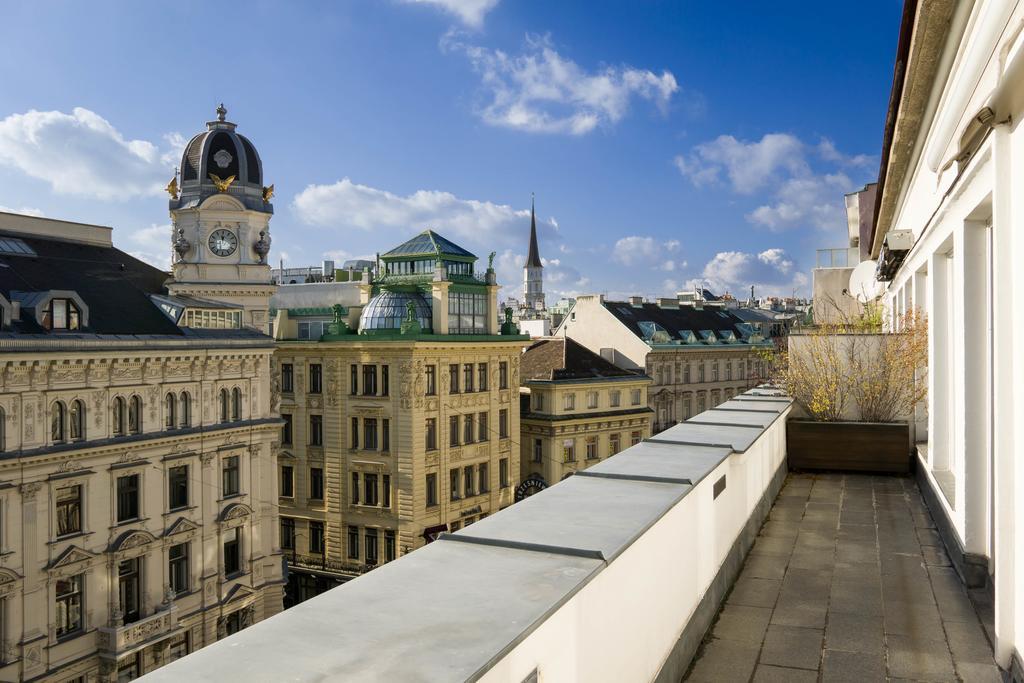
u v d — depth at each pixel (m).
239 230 49.25
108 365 31.33
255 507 38.53
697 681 4.74
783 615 5.74
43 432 29.14
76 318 31.41
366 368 50.25
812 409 12.39
